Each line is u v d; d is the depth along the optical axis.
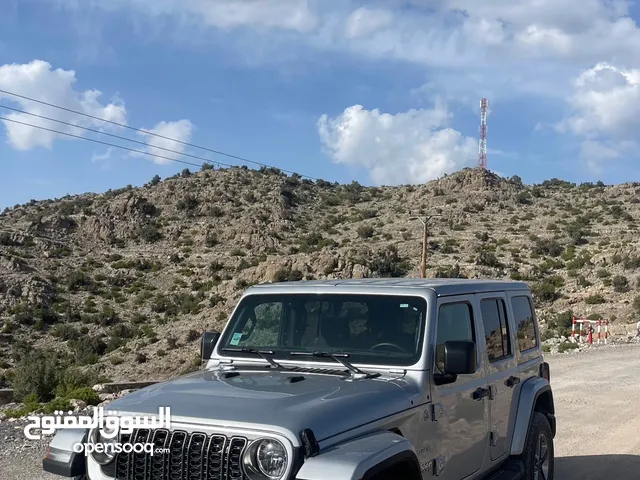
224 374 5.07
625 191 119.44
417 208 116.31
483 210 113.31
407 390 4.86
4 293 71.31
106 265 85.88
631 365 19.69
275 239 97.44
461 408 5.48
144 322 66.31
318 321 5.48
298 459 3.87
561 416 12.11
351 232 104.56
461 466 5.50
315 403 4.28
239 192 121.75
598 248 79.94
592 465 8.87
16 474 7.98
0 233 93.56
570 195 124.38
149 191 119.31
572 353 24.05
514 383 6.62
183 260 88.94
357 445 4.11
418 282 5.78
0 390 21.42
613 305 49.25
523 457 6.60
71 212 111.44
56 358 55.28
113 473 4.30
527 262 77.44
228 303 65.81
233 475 3.95
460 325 5.75
